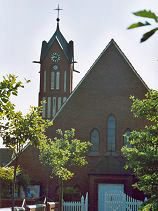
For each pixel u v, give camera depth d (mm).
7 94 12359
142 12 2109
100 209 35625
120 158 38000
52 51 67562
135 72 39938
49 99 66562
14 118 15703
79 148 33125
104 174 35906
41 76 67125
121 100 39688
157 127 16859
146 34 2148
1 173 35125
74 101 40094
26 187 36969
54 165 31844
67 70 67062
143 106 16656
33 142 16438
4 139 15977
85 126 39562
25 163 39062
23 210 25234
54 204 31922
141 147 17328
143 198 35375
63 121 39781
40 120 16812
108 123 39438
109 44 40844
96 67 40625
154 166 17531
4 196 35938
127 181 35531
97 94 40031
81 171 38281
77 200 35594
